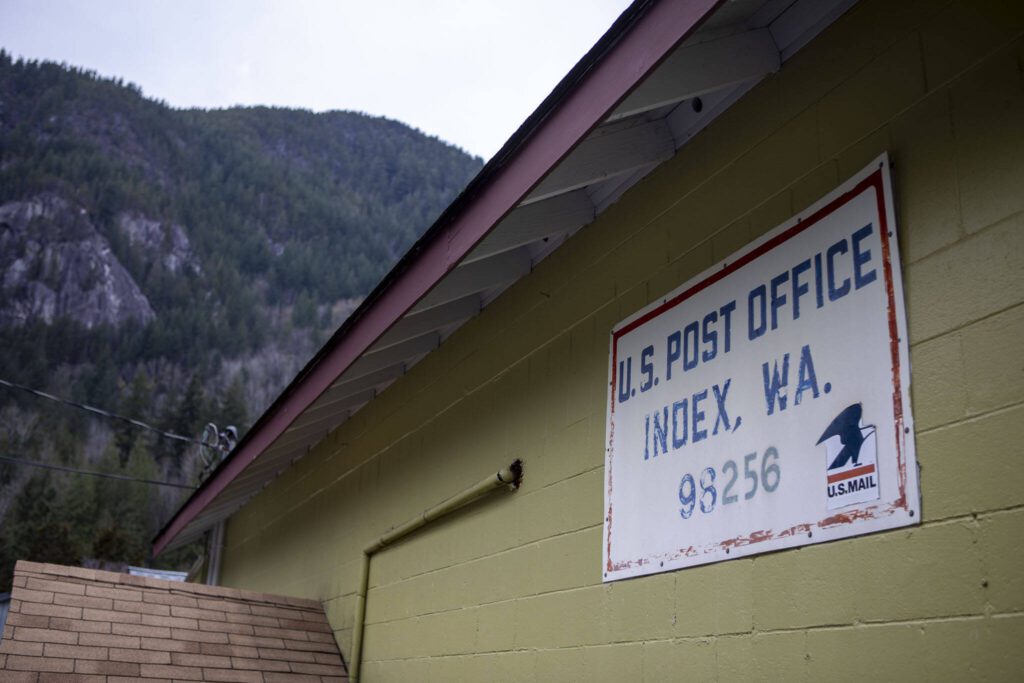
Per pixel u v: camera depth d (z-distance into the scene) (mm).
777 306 3428
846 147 3309
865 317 3045
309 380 6371
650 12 3199
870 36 3312
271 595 7367
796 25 3668
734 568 3369
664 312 4078
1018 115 2721
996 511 2529
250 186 128625
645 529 3873
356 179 148000
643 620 3781
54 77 132125
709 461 3590
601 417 4375
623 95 3283
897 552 2771
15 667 5453
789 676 3053
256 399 84688
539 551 4641
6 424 52375
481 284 5305
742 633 3273
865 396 2979
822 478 3070
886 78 3203
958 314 2760
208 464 14883
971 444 2633
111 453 52094
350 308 108562
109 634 6074
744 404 3475
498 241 4637
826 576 2990
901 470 2803
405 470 6539
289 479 9414
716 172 3971
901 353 2889
